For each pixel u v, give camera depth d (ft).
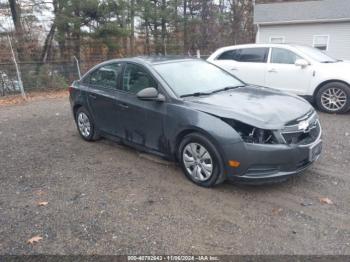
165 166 16.62
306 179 14.71
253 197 13.30
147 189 14.29
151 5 80.59
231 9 102.47
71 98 21.44
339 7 66.23
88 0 57.21
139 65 16.80
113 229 11.46
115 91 17.90
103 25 60.29
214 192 13.79
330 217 11.78
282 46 28.84
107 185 14.84
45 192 14.46
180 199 13.33
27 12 62.54
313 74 26.76
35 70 48.47
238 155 12.79
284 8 72.33
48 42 59.88
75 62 52.95
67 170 16.74
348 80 25.27
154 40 82.99
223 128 13.07
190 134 14.16
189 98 14.90
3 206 13.38
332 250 10.07
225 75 18.12
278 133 12.68
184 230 11.27
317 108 28.12
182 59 18.02
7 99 41.37
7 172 16.85
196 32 91.45
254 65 29.78
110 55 63.05
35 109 33.76
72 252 10.39
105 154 18.75
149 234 11.11
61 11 58.18
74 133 23.35
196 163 14.30
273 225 11.40
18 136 23.32
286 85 28.27
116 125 18.13
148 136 16.29
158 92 15.46
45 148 20.33
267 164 12.68
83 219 12.16
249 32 103.50
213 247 10.37
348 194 13.32
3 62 50.78
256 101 14.60
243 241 10.62
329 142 19.44
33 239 11.04
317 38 67.92
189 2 92.53
